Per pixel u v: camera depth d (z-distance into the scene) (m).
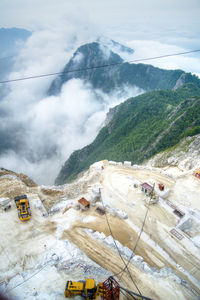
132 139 169.62
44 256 35.78
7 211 46.19
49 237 40.34
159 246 39.72
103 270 33.31
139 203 50.59
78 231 41.84
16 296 28.80
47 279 31.31
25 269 33.50
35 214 46.22
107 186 57.19
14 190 53.31
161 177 61.72
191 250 39.22
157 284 31.91
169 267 35.62
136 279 32.44
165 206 49.78
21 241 39.12
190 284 33.03
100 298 28.17
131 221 45.31
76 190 56.16
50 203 52.41
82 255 36.16
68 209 48.81
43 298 28.39
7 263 34.59
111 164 69.25
